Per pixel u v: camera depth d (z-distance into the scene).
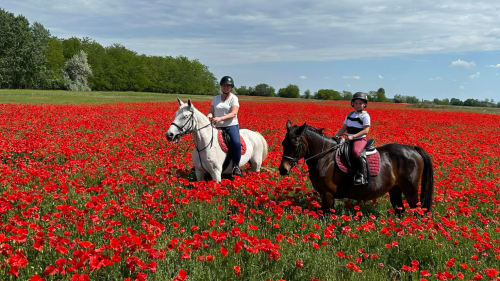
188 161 9.07
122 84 113.56
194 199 6.23
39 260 4.11
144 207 5.61
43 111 22.20
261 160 8.63
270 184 6.92
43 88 85.19
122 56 117.62
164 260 4.27
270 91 134.25
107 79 110.62
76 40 112.88
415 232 5.20
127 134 13.86
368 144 6.04
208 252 4.55
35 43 81.12
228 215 5.82
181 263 4.29
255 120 21.28
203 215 5.74
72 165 8.09
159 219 5.52
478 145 14.98
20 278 3.70
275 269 4.28
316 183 6.07
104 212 5.11
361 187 5.92
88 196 6.26
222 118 7.09
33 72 80.25
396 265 4.64
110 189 6.73
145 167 8.88
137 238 3.85
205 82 135.38
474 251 4.80
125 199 5.77
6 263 3.75
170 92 126.88
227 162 7.43
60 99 41.38
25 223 4.45
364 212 6.56
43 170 7.07
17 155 9.77
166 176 7.31
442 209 6.63
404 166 6.12
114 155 9.69
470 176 8.41
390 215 6.34
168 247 4.09
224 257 4.40
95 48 118.00
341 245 5.07
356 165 5.88
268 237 5.16
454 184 7.92
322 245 4.81
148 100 50.47
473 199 7.27
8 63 75.88
